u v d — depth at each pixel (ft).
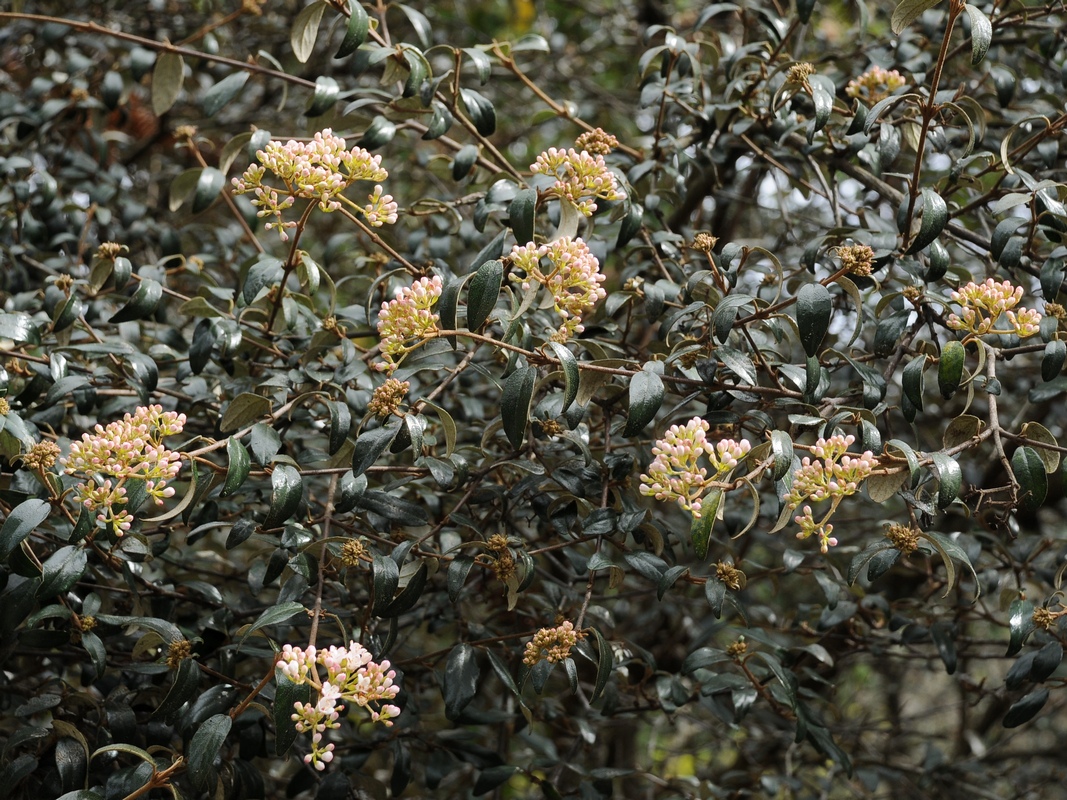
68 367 5.14
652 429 5.31
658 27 5.39
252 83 8.05
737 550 6.42
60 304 4.97
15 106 5.91
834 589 5.33
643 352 5.24
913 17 4.75
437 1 8.67
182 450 4.80
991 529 5.59
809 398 4.75
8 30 6.77
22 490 4.87
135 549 4.82
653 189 5.44
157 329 5.43
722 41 5.83
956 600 5.82
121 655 5.12
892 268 5.20
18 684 5.27
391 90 5.67
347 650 4.57
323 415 5.16
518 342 4.86
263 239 7.80
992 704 8.02
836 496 4.49
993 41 5.74
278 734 4.39
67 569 4.59
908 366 4.69
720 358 4.74
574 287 4.79
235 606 5.34
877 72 5.32
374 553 4.75
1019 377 6.44
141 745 5.04
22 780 4.93
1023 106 5.61
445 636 6.83
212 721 4.48
